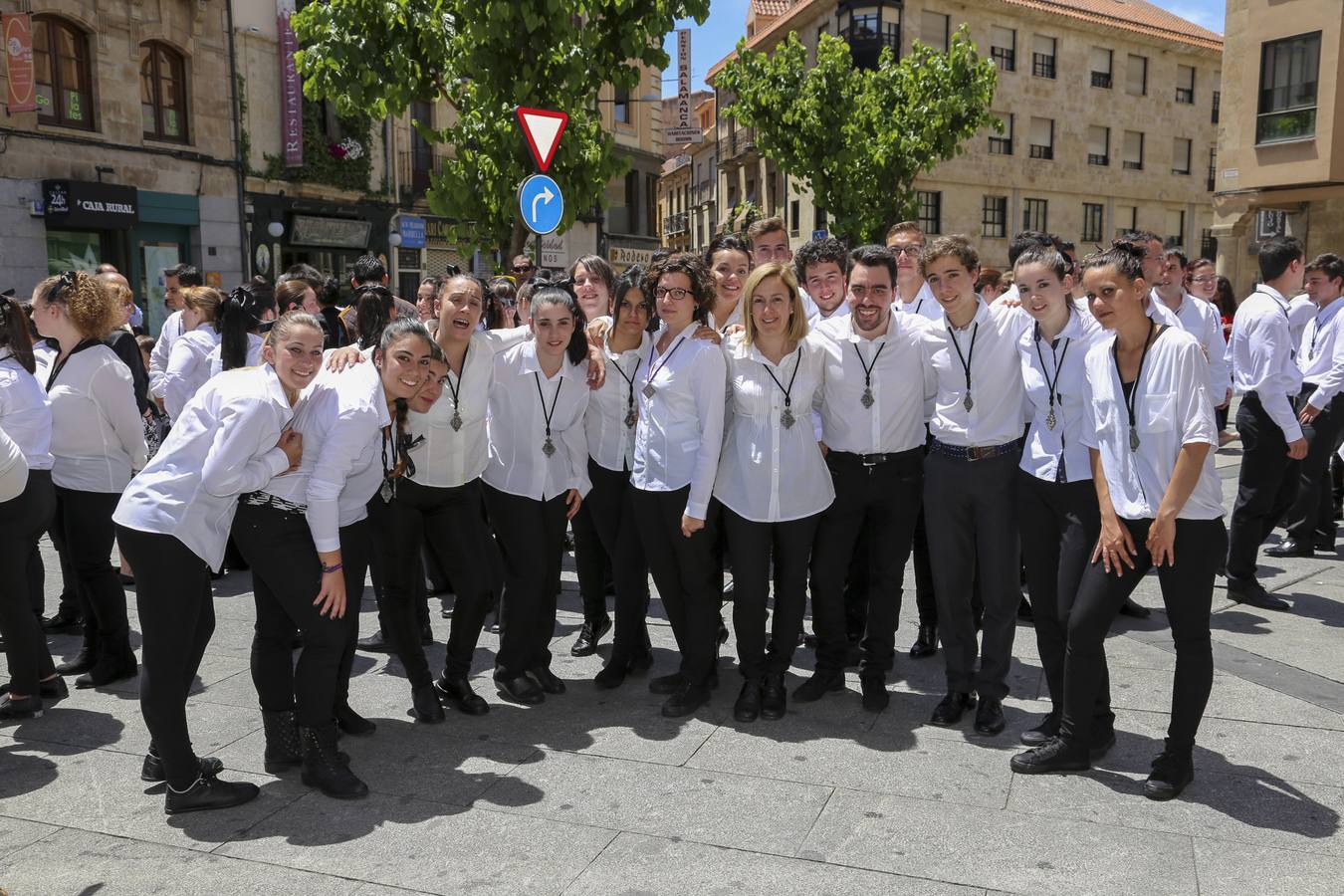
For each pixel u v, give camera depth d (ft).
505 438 14.98
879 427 14.48
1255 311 18.88
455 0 29.94
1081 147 122.93
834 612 15.34
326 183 69.15
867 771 12.78
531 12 28.68
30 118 50.62
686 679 15.07
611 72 32.14
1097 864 10.41
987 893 9.92
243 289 16.10
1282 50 70.64
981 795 12.03
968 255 13.50
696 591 14.90
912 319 14.64
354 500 13.30
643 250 106.01
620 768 12.97
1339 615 18.76
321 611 12.01
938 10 111.14
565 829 11.33
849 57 69.92
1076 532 12.78
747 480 14.33
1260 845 10.74
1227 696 14.87
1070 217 123.75
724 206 158.40
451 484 14.29
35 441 14.55
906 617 19.44
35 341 17.83
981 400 13.66
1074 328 12.84
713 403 14.20
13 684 14.76
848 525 14.93
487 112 31.53
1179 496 11.34
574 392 15.11
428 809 11.87
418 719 14.67
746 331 14.29
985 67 68.03
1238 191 73.92
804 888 10.05
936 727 14.25
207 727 14.40
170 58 59.26
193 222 60.13
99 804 12.12
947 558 14.14
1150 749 13.24
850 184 70.13
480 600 14.82
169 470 11.56
